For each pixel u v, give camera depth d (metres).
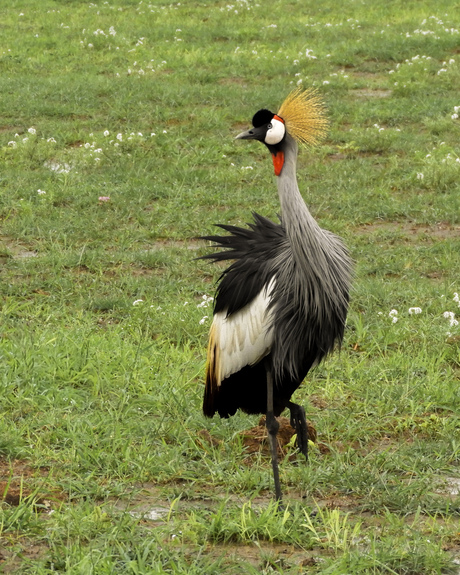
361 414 11.37
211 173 22.33
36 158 23.33
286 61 32.75
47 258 16.98
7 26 39.31
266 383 9.80
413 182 21.66
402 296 15.37
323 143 24.83
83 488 9.16
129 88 29.25
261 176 22.23
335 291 9.18
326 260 9.12
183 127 25.80
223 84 30.58
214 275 16.58
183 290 15.83
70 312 14.85
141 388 11.75
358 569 7.51
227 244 9.78
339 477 9.54
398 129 25.86
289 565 7.76
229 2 43.78
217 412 11.12
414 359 12.77
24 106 27.47
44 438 10.34
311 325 9.17
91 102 28.06
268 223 9.88
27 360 12.09
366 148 24.28
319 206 20.02
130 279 16.16
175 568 7.37
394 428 10.96
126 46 35.81
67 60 33.94
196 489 9.38
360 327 13.92
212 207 20.36
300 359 9.36
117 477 9.61
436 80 29.88
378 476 9.57
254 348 9.23
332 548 8.09
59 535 8.16
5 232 18.66
